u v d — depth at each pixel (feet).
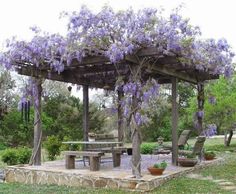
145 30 24.16
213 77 35.58
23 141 59.00
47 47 26.71
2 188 25.57
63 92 64.08
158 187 23.63
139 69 25.12
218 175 28.22
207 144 62.39
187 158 31.12
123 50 23.43
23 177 28.19
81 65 28.40
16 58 27.94
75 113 61.21
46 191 24.02
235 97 50.47
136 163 24.40
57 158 41.47
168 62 27.68
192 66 29.60
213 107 50.31
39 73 30.42
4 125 59.72
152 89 25.38
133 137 24.62
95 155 27.04
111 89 39.45
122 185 23.72
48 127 58.44
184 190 22.88
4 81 63.87
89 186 25.02
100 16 24.70
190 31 25.20
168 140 68.13
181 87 69.51
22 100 30.42
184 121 63.57
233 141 67.41
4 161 35.86
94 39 24.86
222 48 29.27
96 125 60.49
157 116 68.08
